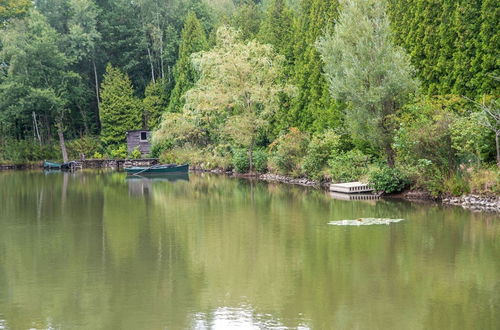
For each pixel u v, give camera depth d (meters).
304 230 18.48
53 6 66.75
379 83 25.84
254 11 56.50
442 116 23.06
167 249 16.41
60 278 13.66
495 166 22.50
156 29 68.69
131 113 62.69
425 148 23.66
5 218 22.70
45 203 27.27
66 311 11.37
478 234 17.06
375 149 29.42
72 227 20.36
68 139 67.00
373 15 26.42
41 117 65.12
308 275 13.35
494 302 11.25
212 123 47.28
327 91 35.06
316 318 10.60
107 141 62.81
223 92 42.44
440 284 12.44
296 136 34.78
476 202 22.09
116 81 63.12
